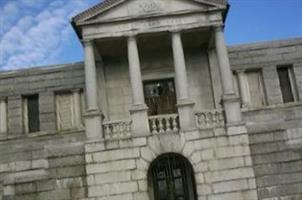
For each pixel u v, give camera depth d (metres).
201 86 28.64
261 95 29.84
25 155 28.12
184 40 27.83
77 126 29.19
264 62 30.05
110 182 23.25
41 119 29.22
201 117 24.34
